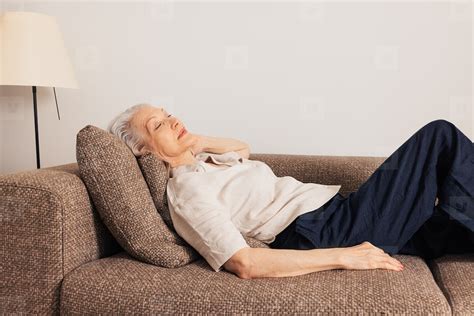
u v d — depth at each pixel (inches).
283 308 61.8
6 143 120.3
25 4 116.1
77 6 114.0
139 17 112.0
